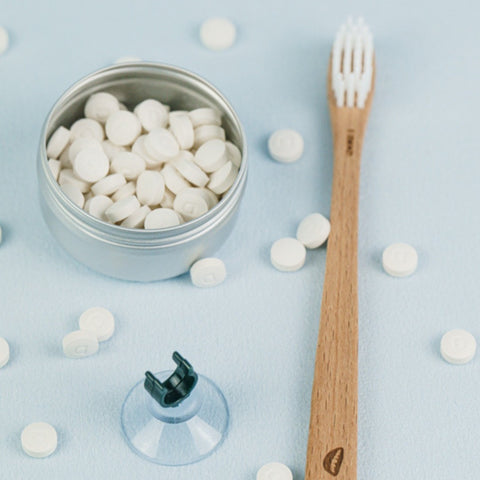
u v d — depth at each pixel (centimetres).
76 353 44
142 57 50
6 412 43
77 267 46
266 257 46
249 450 43
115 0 51
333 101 49
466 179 48
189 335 45
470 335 44
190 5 51
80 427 43
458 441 43
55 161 45
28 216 47
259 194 47
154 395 41
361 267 46
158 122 46
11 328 45
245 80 50
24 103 49
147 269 44
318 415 43
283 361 44
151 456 43
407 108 49
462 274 46
